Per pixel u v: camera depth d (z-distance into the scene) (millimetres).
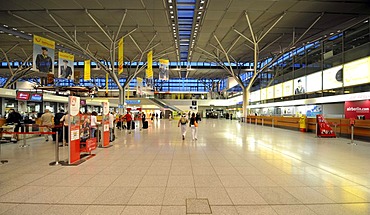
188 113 47906
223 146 10828
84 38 28203
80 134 8156
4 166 6965
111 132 12742
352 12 20562
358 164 7195
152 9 19453
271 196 4586
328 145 11078
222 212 3893
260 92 38156
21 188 5043
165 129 21406
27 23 22672
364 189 4977
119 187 5090
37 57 17453
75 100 7555
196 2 18453
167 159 7953
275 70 32875
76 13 20281
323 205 4164
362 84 17625
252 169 6598
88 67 26797
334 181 5516
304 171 6387
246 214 3824
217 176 5914
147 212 3883
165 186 5156
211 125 28422
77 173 6199
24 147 10398
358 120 13000
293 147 10492
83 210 3969
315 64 23672
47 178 5754
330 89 21328
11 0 17734
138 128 22672
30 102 29109
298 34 27406
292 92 28062
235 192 4797
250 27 21594
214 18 21656
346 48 19531
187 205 4156
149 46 31766
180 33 27234
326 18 22109
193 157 8281
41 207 4086
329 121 15656
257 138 14055
